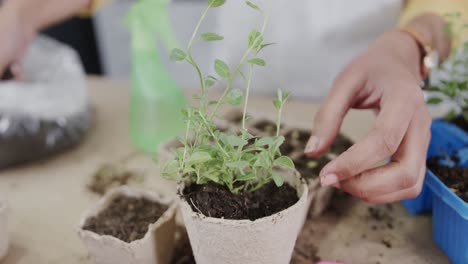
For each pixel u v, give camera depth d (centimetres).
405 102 50
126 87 117
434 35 71
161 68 79
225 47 112
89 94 112
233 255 42
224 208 44
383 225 61
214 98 100
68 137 84
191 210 42
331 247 57
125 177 76
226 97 43
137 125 83
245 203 45
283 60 112
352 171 47
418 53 67
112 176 77
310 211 62
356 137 80
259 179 49
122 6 194
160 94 79
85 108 90
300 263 55
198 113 43
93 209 57
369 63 58
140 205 58
